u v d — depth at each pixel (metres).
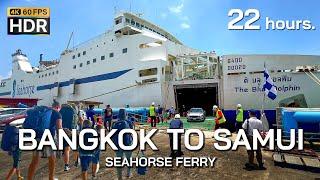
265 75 13.24
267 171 7.59
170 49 30.88
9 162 9.12
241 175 7.21
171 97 28.44
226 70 21.83
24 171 7.82
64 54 40.69
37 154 5.42
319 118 10.38
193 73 31.80
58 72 41.59
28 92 48.72
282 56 21.73
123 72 31.77
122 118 6.42
